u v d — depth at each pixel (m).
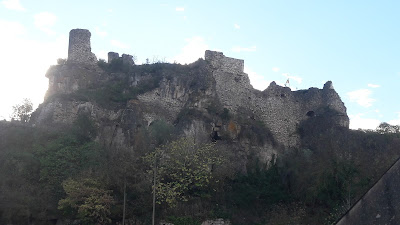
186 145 45.81
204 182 44.41
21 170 41.12
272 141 56.28
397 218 11.09
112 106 51.78
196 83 56.62
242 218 43.22
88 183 39.94
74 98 50.09
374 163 45.84
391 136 54.12
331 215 40.44
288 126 60.69
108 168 42.56
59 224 38.59
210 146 47.34
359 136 54.12
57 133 45.69
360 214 11.78
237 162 50.91
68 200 37.69
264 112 59.69
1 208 36.25
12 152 42.56
